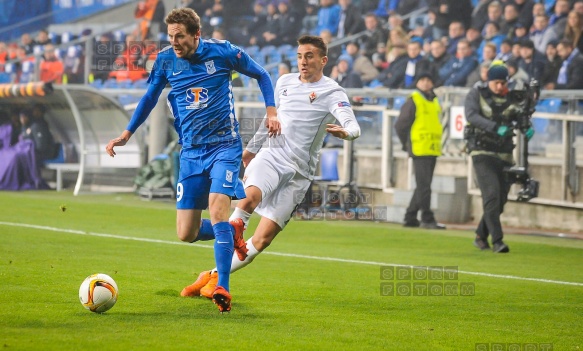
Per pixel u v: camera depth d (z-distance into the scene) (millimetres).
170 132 44844
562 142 33531
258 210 17281
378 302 16859
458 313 15969
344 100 17141
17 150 46219
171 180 42312
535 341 13547
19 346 11664
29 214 33406
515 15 40031
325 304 16406
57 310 14578
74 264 20672
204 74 15461
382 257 24750
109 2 60938
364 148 39812
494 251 26531
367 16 46156
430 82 33156
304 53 17250
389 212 35844
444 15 42812
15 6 64188
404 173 37938
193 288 16344
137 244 25594
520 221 34781
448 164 37062
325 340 12977
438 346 12906
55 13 63062
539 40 37938
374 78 43094
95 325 13398
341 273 21047
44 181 46938
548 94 33469
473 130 26656
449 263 23828
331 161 36406
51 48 54406
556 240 30391
